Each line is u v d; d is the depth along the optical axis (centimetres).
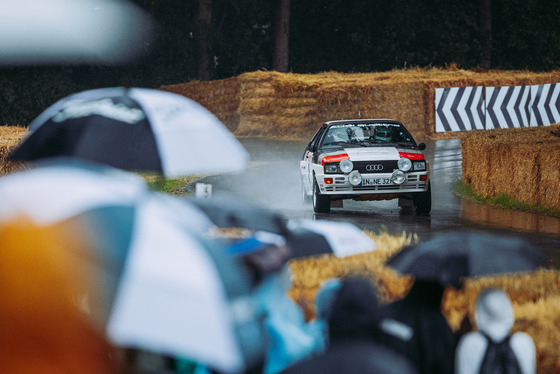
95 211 568
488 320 801
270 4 10331
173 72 9738
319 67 10794
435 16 10225
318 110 6750
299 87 6881
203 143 964
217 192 3866
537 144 3425
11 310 516
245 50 10388
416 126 6812
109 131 932
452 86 6912
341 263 1576
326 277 1477
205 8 9844
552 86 7631
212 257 564
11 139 3206
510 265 869
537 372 1068
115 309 513
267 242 880
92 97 1004
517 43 10588
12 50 8569
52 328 512
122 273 531
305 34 10869
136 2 9256
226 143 991
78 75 9375
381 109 6638
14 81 8706
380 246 1767
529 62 10925
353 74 7419
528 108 7494
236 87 7706
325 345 852
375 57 10731
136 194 605
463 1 10350
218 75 10450
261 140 6975
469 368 798
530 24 10469
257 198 3703
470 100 7038
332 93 6638
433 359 799
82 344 509
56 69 8912
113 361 512
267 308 778
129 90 991
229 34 10394
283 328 777
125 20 9206
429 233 2639
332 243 963
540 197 3247
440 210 3312
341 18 10575
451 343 809
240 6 10112
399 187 3084
